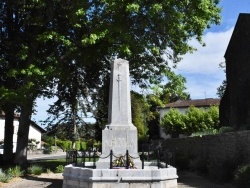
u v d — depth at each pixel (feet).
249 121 87.51
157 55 75.20
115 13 68.59
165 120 195.00
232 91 97.35
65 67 77.36
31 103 76.89
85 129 97.66
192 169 78.02
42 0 72.74
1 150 151.43
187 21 69.87
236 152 63.62
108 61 82.02
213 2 73.36
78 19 70.44
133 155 49.29
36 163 92.38
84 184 42.55
